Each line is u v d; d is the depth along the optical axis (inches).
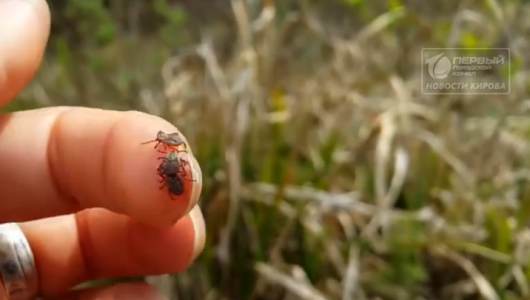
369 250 7.9
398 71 10.6
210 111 8.2
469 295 7.8
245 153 8.0
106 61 12.5
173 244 5.2
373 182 8.4
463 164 8.9
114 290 4.8
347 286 7.3
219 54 11.9
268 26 9.0
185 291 7.7
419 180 8.4
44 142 5.2
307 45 11.5
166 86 9.2
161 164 4.5
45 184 5.3
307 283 7.5
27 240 5.3
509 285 7.8
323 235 7.8
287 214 7.8
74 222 5.5
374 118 9.3
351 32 12.2
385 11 12.2
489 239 7.8
